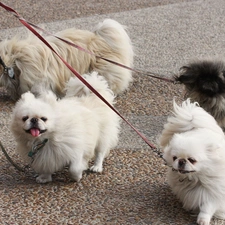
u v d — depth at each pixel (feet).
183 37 15.84
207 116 8.58
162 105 11.75
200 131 8.38
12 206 8.56
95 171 9.34
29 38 12.14
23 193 8.82
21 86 11.93
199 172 8.18
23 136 8.78
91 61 12.22
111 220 8.34
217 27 16.80
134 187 9.02
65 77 12.10
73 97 9.43
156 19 17.63
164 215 8.45
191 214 8.47
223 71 10.66
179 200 8.71
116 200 8.73
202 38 15.75
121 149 10.03
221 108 10.61
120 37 12.39
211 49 14.78
